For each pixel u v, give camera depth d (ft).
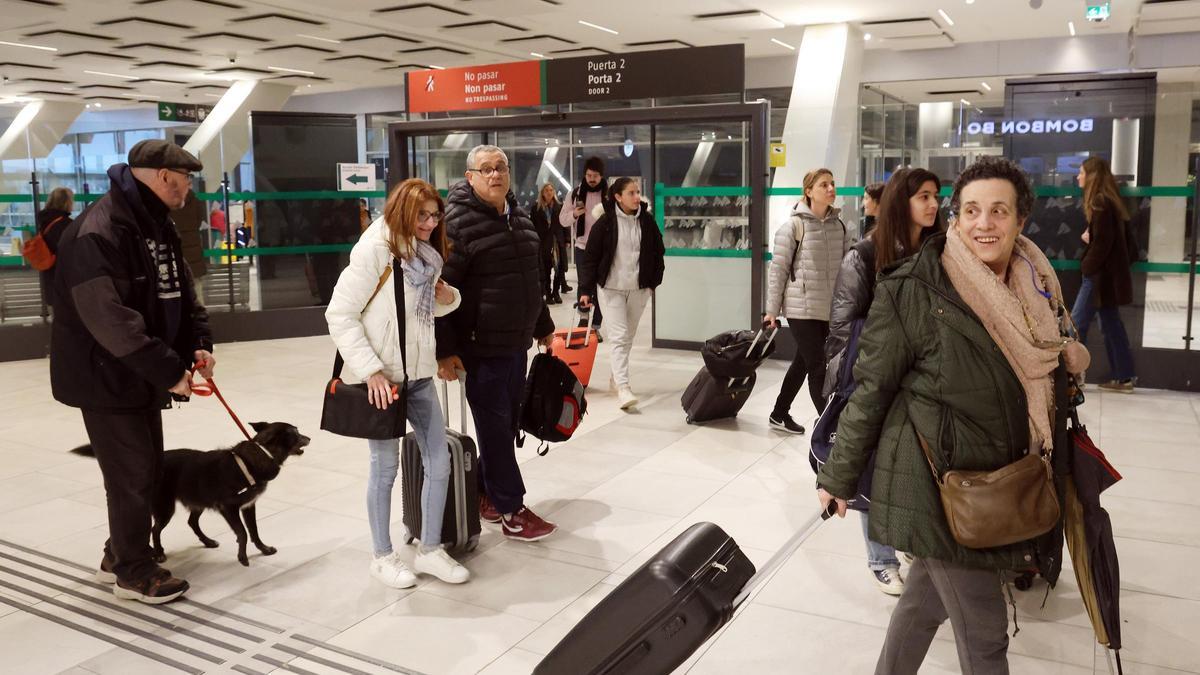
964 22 41.86
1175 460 16.30
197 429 19.51
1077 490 7.01
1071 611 10.41
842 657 9.54
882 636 9.96
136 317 10.25
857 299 10.68
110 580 11.66
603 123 24.67
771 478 15.53
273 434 11.89
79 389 10.58
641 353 28.37
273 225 32.58
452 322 12.42
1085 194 21.98
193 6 37.55
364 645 9.94
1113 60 46.44
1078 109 22.45
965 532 6.26
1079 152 22.65
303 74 59.62
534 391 13.34
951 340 6.44
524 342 12.64
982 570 6.52
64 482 15.85
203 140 31.53
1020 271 6.75
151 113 81.00
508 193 12.67
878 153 31.76
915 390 6.61
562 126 25.18
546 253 37.76
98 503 14.75
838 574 11.57
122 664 9.60
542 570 11.87
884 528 6.63
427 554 11.62
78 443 18.43
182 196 10.93
